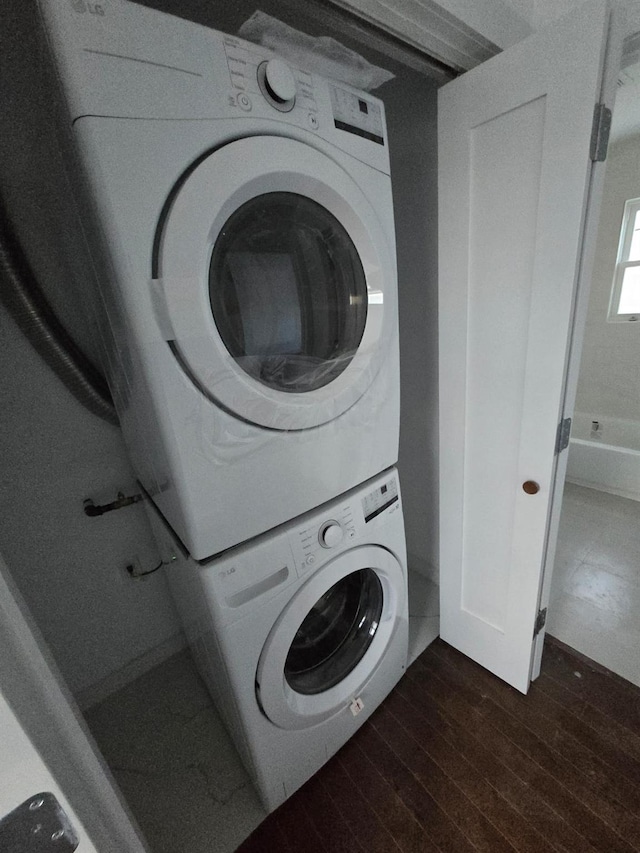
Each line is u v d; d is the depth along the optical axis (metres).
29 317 0.98
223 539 0.75
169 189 0.56
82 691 1.37
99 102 0.49
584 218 0.80
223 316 0.68
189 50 0.55
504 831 0.96
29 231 0.99
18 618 0.35
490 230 0.94
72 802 0.31
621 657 1.35
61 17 0.47
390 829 0.99
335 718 1.08
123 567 1.37
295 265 0.78
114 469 1.28
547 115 0.77
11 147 0.93
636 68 1.52
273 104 0.64
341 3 0.70
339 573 0.94
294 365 0.82
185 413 0.64
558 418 0.95
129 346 0.62
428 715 1.25
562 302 0.85
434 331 1.41
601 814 0.96
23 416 1.11
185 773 1.16
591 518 2.11
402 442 1.73
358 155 0.78
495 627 1.29
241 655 0.81
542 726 1.17
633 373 2.83
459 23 0.80
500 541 1.19
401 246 1.40
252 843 0.99
